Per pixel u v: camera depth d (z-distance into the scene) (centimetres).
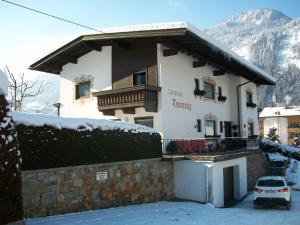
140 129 1630
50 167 1166
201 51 2139
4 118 767
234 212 1549
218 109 2575
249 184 2344
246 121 2869
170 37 1877
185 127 2112
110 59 2102
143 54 1989
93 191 1330
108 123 1441
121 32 1892
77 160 1270
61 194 1198
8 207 741
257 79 3011
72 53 2231
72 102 2283
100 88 2131
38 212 1116
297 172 2795
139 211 1380
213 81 2528
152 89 1873
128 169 1523
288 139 7450
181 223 1227
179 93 2083
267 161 2858
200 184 1742
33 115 1130
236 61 2352
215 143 2173
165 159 1748
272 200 1681
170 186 1789
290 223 1323
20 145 1073
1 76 777
